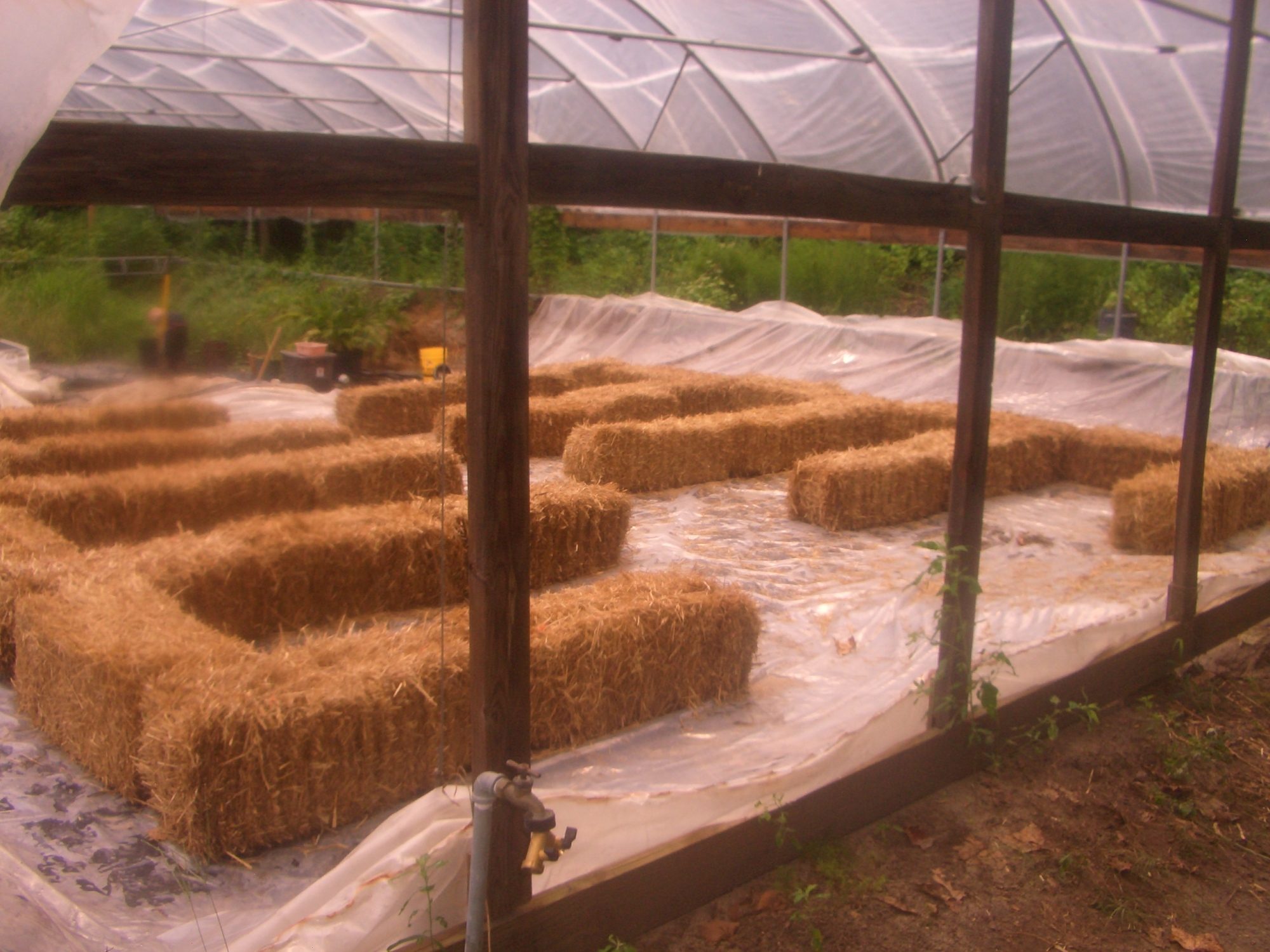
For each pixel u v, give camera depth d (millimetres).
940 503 7258
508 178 2322
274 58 9008
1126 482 6500
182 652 3414
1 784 3383
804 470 6848
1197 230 4574
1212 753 4305
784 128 9156
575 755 3744
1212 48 6305
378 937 2465
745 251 16188
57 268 12070
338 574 4855
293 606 4750
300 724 3104
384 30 7906
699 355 12648
